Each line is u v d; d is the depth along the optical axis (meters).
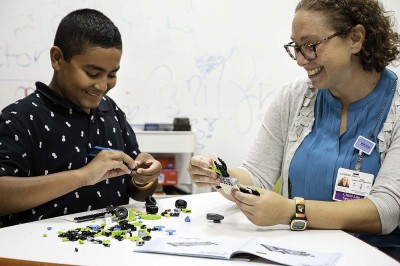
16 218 1.25
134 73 2.93
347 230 1.16
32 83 2.89
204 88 2.94
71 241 1.01
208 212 1.29
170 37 2.90
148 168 1.44
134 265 0.87
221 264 0.88
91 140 1.40
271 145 1.50
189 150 2.79
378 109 1.29
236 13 2.89
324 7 1.19
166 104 2.95
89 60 1.24
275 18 2.89
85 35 1.23
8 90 2.89
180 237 1.04
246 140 2.98
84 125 1.38
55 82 1.34
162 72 2.93
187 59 2.92
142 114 2.96
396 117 1.25
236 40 2.91
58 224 1.15
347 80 1.28
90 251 0.94
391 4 2.81
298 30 1.22
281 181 1.44
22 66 2.88
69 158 1.33
